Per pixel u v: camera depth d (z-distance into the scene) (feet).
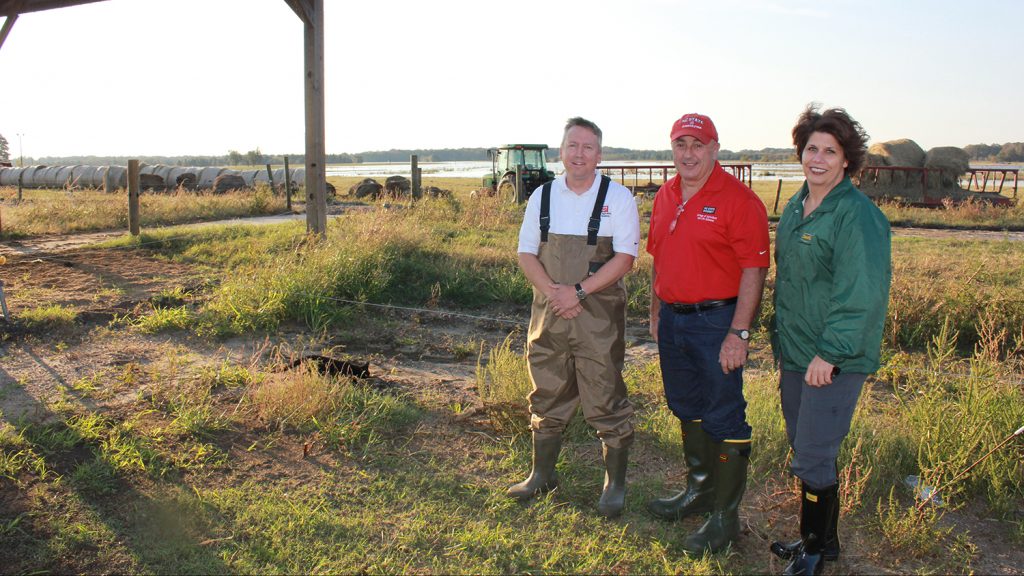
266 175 96.22
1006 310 24.23
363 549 11.15
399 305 27.27
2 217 50.57
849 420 9.91
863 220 9.28
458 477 13.53
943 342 16.37
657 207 11.76
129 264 34.12
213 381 17.89
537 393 12.58
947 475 12.93
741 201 10.61
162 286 29.09
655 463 14.35
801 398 10.24
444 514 12.21
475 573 10.63
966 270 31.58
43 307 24.47
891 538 11.44
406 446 14.76
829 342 9.24
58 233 48.16
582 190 11.76
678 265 11.10
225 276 30.83
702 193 10.86
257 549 11.08
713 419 11.18
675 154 10.71
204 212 61.93
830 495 10.22
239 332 22.88
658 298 12.17
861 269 9.14
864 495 12.87
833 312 9.30
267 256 33.12
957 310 24.08
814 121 9.64
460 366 20.70
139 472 13.30
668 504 12.33
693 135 10.36
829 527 10.41
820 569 10.44
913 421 14.62
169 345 21.43
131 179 43.88
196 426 15.05
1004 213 67.72
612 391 12.06
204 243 39.60
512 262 32.58
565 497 12.94
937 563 11.10
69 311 23.57
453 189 117.29
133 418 15.49
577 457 14.38
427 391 17.95
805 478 10.25
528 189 80.07
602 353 11.87
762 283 10.78
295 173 95.66
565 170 11.89
